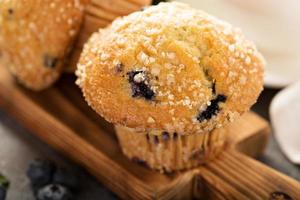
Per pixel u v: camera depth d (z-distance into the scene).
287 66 0.39
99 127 0.34
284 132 0.35
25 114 0.36
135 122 0.28
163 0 0.36
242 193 0.30
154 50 0.28
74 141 0.33
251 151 0.34
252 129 0.34
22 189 0.32
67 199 0.32
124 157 0.32
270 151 0.35
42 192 0.32
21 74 0.36
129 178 0.31
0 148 0.35
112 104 0.28
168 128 0.28
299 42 0.39
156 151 0.31
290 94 0.36
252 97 0.29
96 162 0.32
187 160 0.31
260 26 0.39
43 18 0.34
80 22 0.34
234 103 0.28
